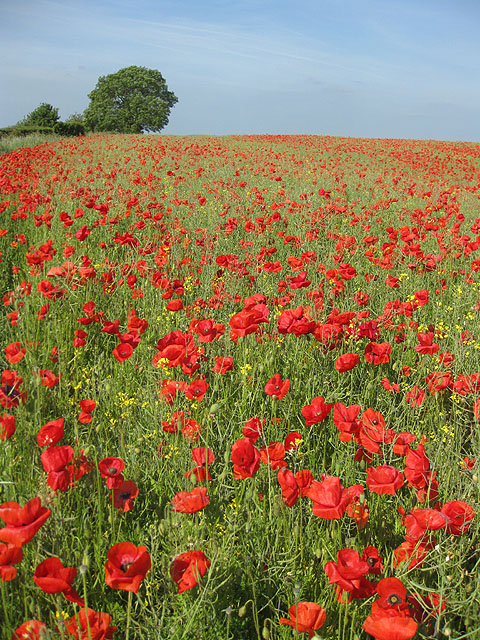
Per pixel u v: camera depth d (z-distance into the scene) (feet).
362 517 7.71
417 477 7.79
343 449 10.90
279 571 8.10
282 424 11.27
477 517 8.66
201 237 28.14
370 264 25.27
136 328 12.56
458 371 13.60
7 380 9.52
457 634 7.18
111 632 6.11
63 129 167.12
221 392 12.51
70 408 11.91
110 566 5.69
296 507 8.73
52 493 7.98
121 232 31.07
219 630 7.40
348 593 6.40
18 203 38.06
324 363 13.23
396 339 15.52
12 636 6.04
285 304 16.87
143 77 265.54
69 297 17.37
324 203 40.52
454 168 77.00
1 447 9.09
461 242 26.00
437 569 7.85
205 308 17.51
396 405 12.77
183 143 106.11
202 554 6.64
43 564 5.74
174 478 9.90
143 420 11.87
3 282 22.54
